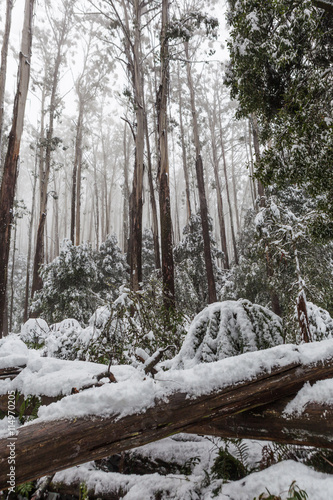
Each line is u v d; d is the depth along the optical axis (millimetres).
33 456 1411
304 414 1713
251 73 4965
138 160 10891
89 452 1539
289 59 4457
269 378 1820
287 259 5648
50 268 14688
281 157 4688
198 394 1729
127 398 1638
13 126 9820
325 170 4188
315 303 5320
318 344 2059
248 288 13234
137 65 11953
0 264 9078
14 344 3207
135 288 9438
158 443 2486
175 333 4539
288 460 1808
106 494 2086
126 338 3912
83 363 2682
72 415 1564
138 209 10414
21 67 10242
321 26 4730
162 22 11406
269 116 5379
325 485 1476
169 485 1942
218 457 2104
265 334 3377
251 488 1673
